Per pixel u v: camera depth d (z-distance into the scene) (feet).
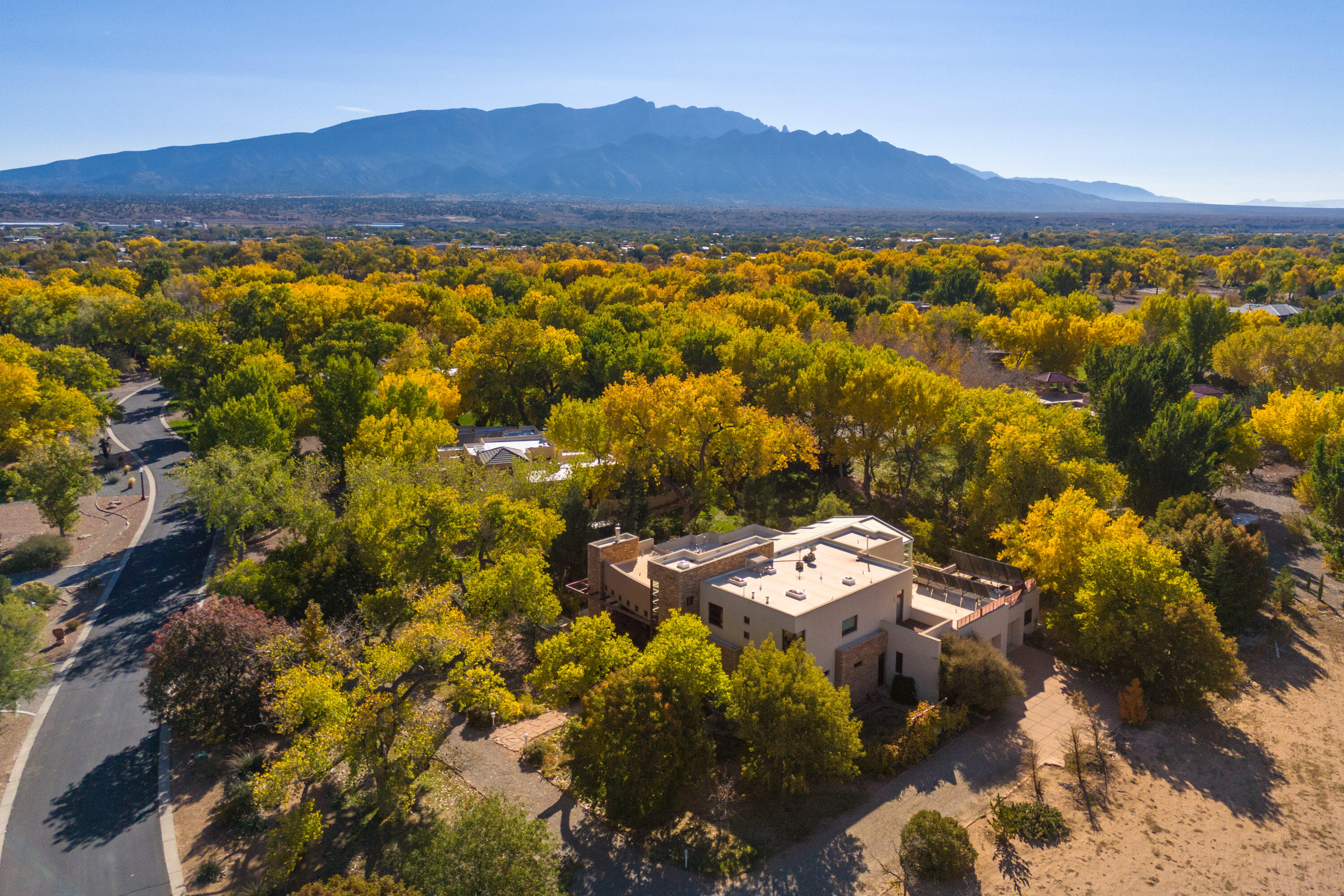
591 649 123.65
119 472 267.59
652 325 391.65
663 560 150.00
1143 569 144.46
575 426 218.38
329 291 431.02
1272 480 264.93
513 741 131.95
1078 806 117.29
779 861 105.70
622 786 108.27
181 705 127.54
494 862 88.63
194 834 111.24
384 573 158.30
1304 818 114.73
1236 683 144.25
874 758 124.06
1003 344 387.75
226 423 221.46
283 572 159.53
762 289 547.90
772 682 113.80
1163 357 278.87
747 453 213.66
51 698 143.64
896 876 103.14
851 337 369.71
